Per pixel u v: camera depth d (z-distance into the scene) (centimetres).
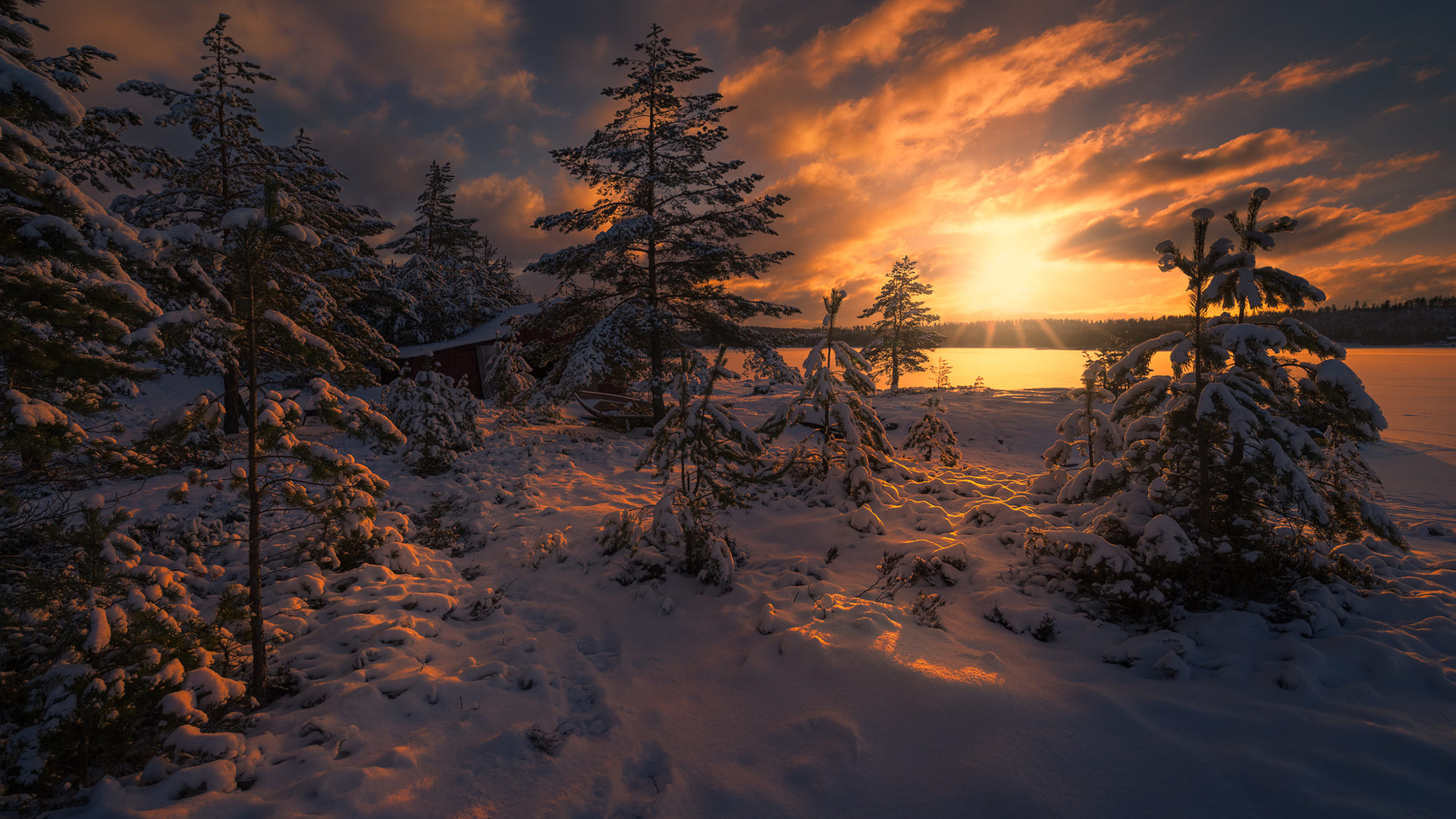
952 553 591
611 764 348
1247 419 444
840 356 920
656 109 1681
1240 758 298
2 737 302
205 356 1080
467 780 332
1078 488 579
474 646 501
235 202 1423
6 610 338
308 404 414
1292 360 479
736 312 1844
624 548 682
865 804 299
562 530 781
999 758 311
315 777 318
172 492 376
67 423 341
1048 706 349
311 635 492
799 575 590
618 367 1680
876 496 818
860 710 366
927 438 1183
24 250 346
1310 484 448
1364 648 391
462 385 1304
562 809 313
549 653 484
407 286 2566
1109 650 427
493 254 3931
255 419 370
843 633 451
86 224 384
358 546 643
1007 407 1923
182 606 382
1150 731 324
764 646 452
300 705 399
